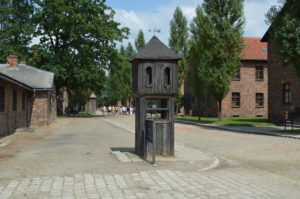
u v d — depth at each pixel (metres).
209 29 29.36
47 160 9.42
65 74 39.53
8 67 29.38
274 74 28.66
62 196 5.63
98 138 16.39
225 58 29.16
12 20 41.19
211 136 17.70
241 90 39.00
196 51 32.16
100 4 43.34
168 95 9.86
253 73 39.41
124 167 8.26
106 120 36.56
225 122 28.03
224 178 7.14
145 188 6.17
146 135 9.62
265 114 39.62
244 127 23.95
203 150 12.20
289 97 27.02
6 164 8.78
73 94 61.34
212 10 29.84
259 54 39.72
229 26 28.92
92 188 6.15
